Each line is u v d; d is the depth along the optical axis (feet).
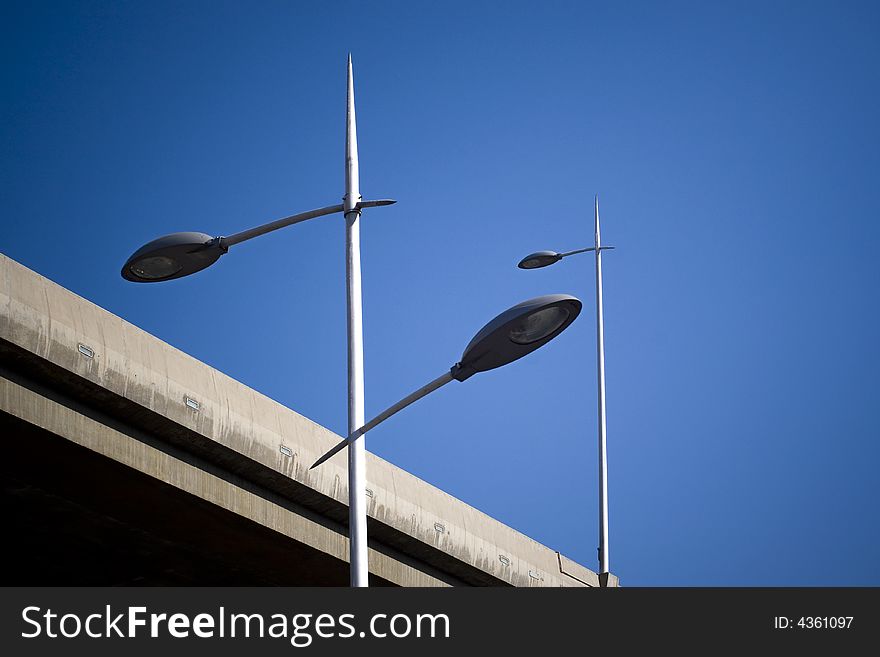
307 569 109.19
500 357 60.64
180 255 67.77
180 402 94.38
